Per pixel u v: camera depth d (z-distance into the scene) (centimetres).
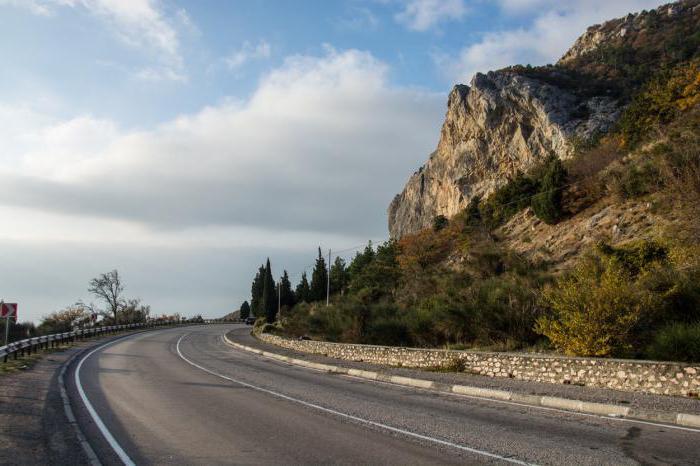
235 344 3919
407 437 901
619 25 11356
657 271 1809
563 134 7169
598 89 8300
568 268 2900
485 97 8638
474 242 4616
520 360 1648
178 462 750
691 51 8006
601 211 3494
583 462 730
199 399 1370
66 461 759
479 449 810
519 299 2112
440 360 1989
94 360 2531
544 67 9869
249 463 738
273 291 9181
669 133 3450
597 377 1408
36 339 2870
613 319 1581
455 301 2409
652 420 1044
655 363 1280
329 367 2288
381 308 3083
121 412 1171
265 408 1223
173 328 6819
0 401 1272
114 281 7012
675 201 2803
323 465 723
